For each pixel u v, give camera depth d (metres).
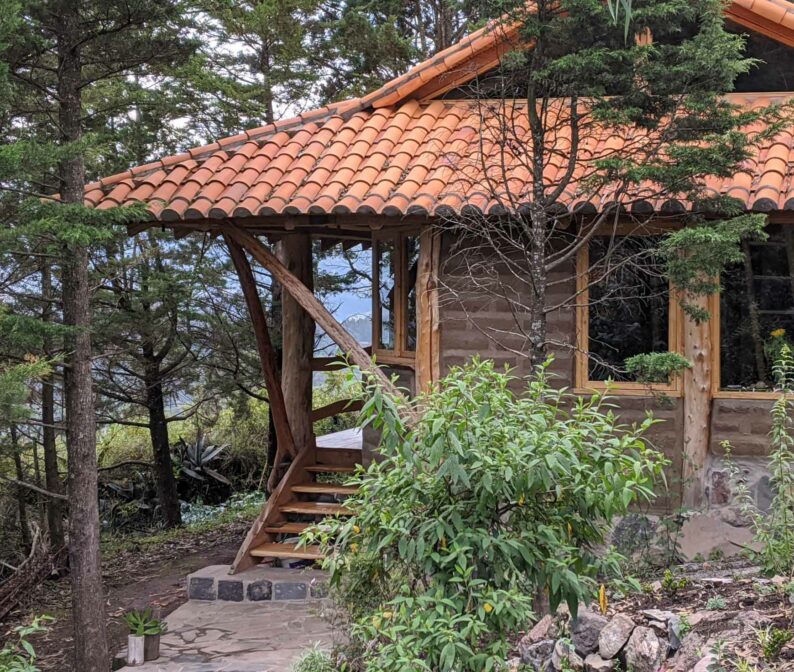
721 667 4.01
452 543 4.16
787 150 7.95
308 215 8.09
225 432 18.08
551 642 4.98
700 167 6.11
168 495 14.71
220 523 14.19
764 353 7.82
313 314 8.21
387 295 9.80
